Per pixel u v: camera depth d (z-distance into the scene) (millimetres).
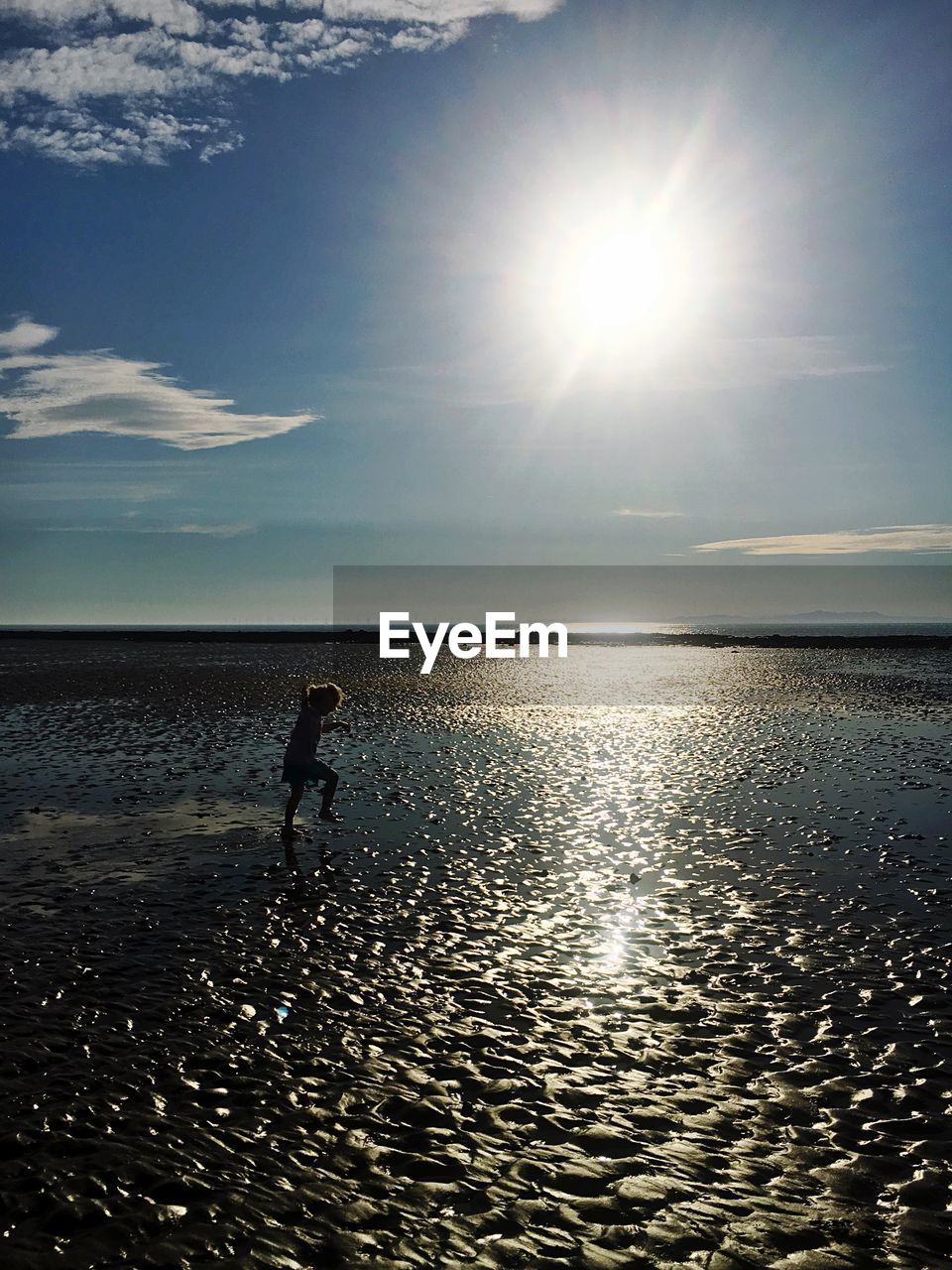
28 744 22891
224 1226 4895
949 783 17797
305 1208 5078
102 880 11656
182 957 8945
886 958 8922
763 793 17078
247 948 9234
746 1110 6172
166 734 24594
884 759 20703
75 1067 6672
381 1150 5664
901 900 10758
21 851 13023
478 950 9219
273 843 13508
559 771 19500
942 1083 6504
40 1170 5367
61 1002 7832
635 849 13172
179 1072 6621
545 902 10781
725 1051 7031
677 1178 5410
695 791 17344
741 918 10188
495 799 16672
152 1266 4590
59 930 9758
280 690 37531
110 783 17969
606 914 10344
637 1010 7777
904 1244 4824
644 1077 6637
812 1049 7055
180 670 50469
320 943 9391
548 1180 5379
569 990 8203
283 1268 4602
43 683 41094
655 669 52188
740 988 8242
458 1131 5902
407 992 8141
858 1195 5246
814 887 11297
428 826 14555
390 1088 6430
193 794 17000
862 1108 6188
